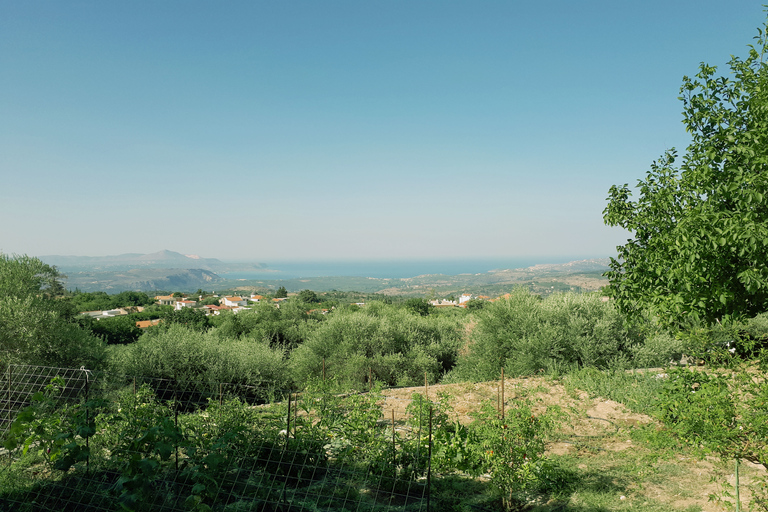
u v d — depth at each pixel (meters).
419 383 15.55
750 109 5.18
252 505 4.14
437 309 43.38
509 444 4.74
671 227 5.80
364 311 22.05
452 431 5.86
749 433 3.62
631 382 8.52
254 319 29.73
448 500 4.64
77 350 13.06
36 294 13.33
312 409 6.79
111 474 4.79
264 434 5.40
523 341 11.35
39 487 4.50
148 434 4.07
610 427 6.84
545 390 8.80
